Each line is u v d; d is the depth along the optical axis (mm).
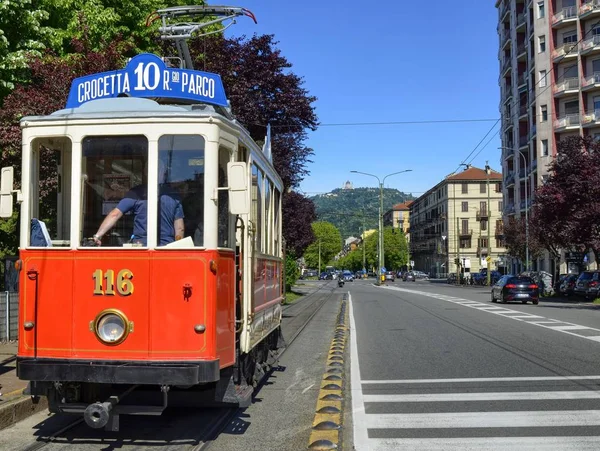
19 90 13766
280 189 11039
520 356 12406
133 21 21797
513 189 73125
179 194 6148
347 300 34188
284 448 6477
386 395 8961
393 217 167125
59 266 6129
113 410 6031
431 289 55531
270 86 20922
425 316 22547
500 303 31719
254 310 7555
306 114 21906
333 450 6328
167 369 5812
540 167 59969
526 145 65688
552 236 37719
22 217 6312
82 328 6039
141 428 7160
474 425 7250
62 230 6469
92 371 5875
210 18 20812
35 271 6176
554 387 9305
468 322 20000
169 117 6160
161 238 6086
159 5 22094
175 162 6176
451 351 13266
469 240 103812
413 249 137500
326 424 7289
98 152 6230
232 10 16078
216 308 6035
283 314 24391
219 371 6125
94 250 6086
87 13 19562
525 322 19938
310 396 9141
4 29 15125
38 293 6145
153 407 6016
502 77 75812
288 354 13320
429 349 13625
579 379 9914
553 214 32781
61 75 13797
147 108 6457
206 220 6078
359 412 7969
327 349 14094
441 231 110125
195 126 6168
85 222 6215
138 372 5836
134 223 6176
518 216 67250
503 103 75000
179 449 6340
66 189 6469
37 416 7641
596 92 56906
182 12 16203
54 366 5922
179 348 5930
